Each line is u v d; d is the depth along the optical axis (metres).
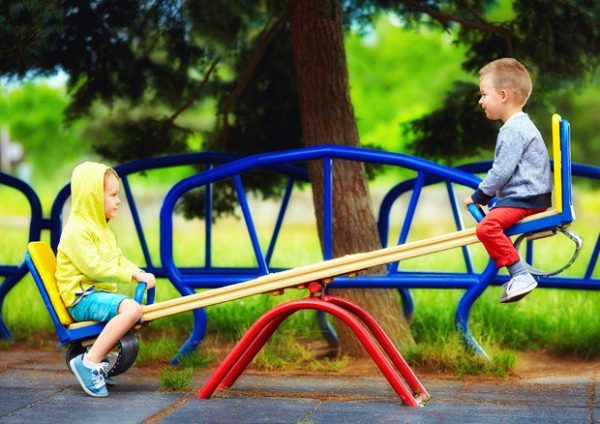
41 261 7.56
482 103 7.34
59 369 8.65
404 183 10.35
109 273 7.40
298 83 10.20
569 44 10.10
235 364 7.54
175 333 10.89
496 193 7.29
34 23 7.95
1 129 44.75
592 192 40.44
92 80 10.70
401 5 11.78
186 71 11.63
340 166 9.95
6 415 6.47
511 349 10.13
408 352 8.96
